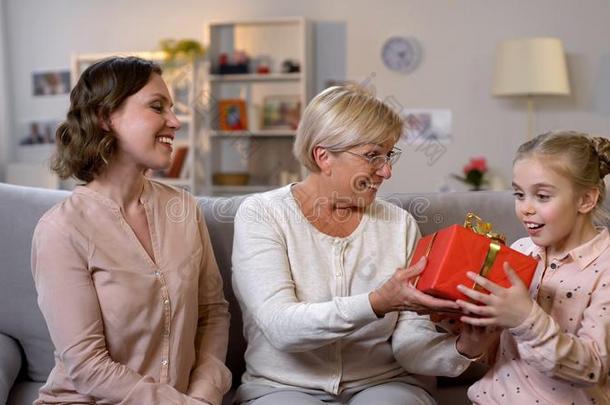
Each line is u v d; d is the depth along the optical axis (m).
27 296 2.02
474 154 5.55
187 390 1.71
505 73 5.04
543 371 1.43
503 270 1.46
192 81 5.60
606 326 1.45
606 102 5.41
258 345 1.80
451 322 1.69
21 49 6.13
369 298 1.56
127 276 1.64
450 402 1.96
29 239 2.02
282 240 1.79
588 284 1.52
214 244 2.04
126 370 1.61
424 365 1.74
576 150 1.50
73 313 1.60
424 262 1.52
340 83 5.71
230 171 5.87
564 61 5.03
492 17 5.50
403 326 1.80
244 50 5.83
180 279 1.69
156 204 1.74
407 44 5.58
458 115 5.56
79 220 1.65
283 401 1.66
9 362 1.95
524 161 1.53
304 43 5.52
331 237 1.81
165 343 1.68
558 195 1.50
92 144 1.66
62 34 6.06
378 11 5.64
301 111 5.65
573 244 1.57
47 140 6.11
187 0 5.88
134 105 1.67
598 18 5.39
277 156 5.82
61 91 6.07
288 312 1.65
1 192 2.07
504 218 2.08
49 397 1.67
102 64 1.69
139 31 5.96
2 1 6.08
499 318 1.42
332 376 1.76
